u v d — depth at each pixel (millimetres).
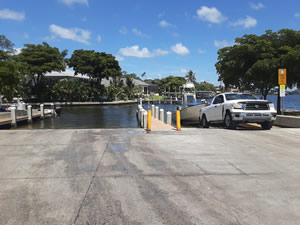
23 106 26516
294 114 19172
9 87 28656
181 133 10352
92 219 3182
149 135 9820
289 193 4043
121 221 3137
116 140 8688
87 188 4227
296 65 16828
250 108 11148
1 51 29719
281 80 14734
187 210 3441
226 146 7730
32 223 3080
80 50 64750
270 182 4551
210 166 5574
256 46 18766
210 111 13742
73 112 36750
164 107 47188
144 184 4434
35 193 4004
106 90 63469
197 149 7293
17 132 10531
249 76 18906
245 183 4496
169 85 101562
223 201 3732
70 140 8672
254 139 8969
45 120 25188
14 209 3449
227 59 20812
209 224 3074
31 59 53594
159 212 3377
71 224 3059
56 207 3512
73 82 58812
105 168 5387
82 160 6031
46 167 5445
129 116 29984
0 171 5168
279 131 11023
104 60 63688
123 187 4281
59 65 56625
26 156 6414
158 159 6164
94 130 11156
